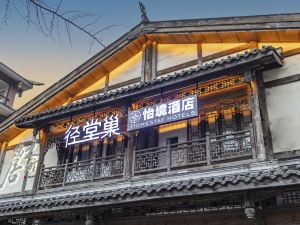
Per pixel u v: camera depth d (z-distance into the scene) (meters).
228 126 13.48
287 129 12.07
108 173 14.90
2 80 29.53
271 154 11.87
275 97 12.77
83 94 19.00
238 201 11.26
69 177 15.29
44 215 13.51
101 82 18.64
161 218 12.55
